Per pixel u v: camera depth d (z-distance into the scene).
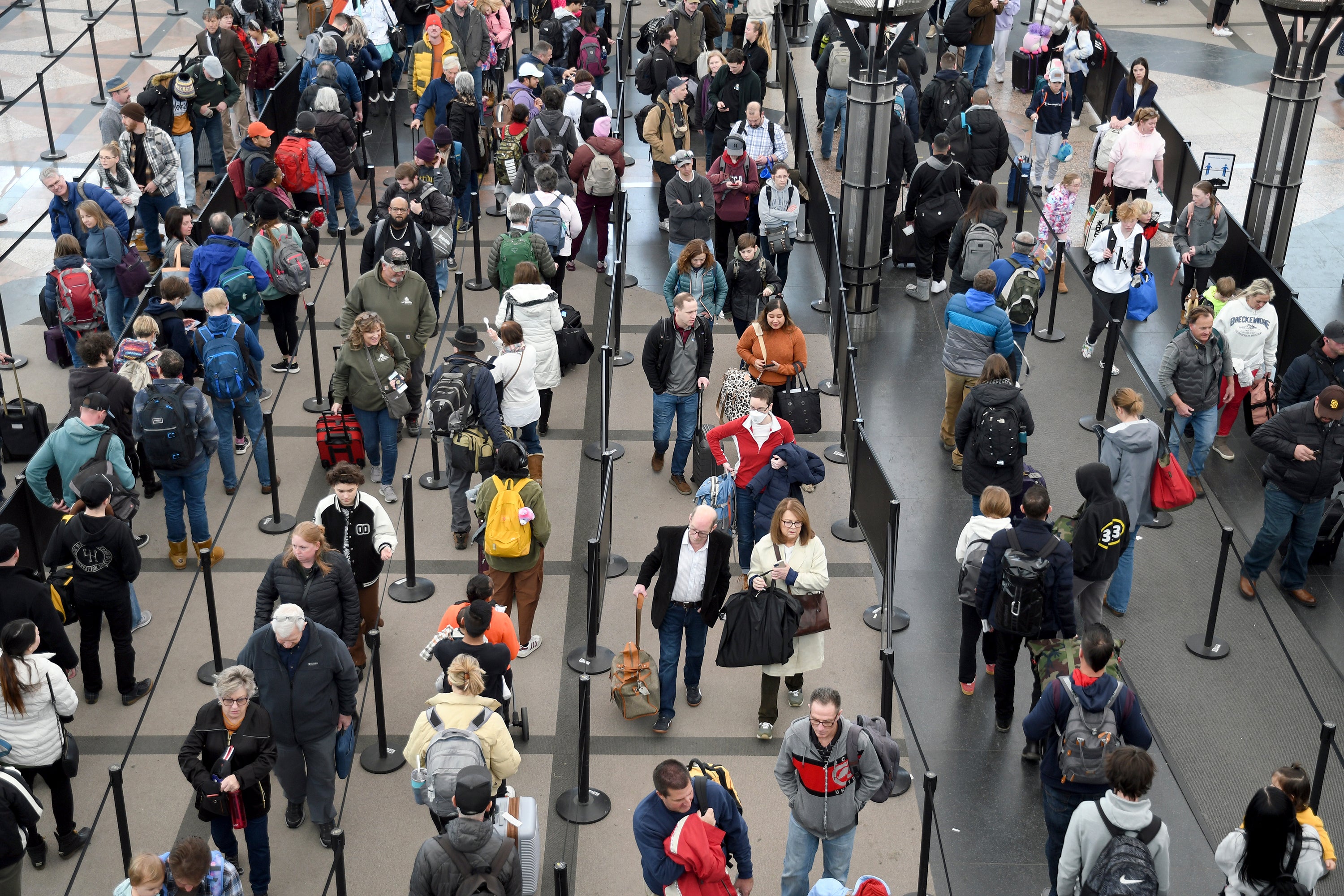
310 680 10.45
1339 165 26.88
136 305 18.58
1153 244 23.05
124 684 12.63
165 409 13.36
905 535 15.34
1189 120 28.17
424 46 23.73
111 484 12.39
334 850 9.80
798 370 15.55
